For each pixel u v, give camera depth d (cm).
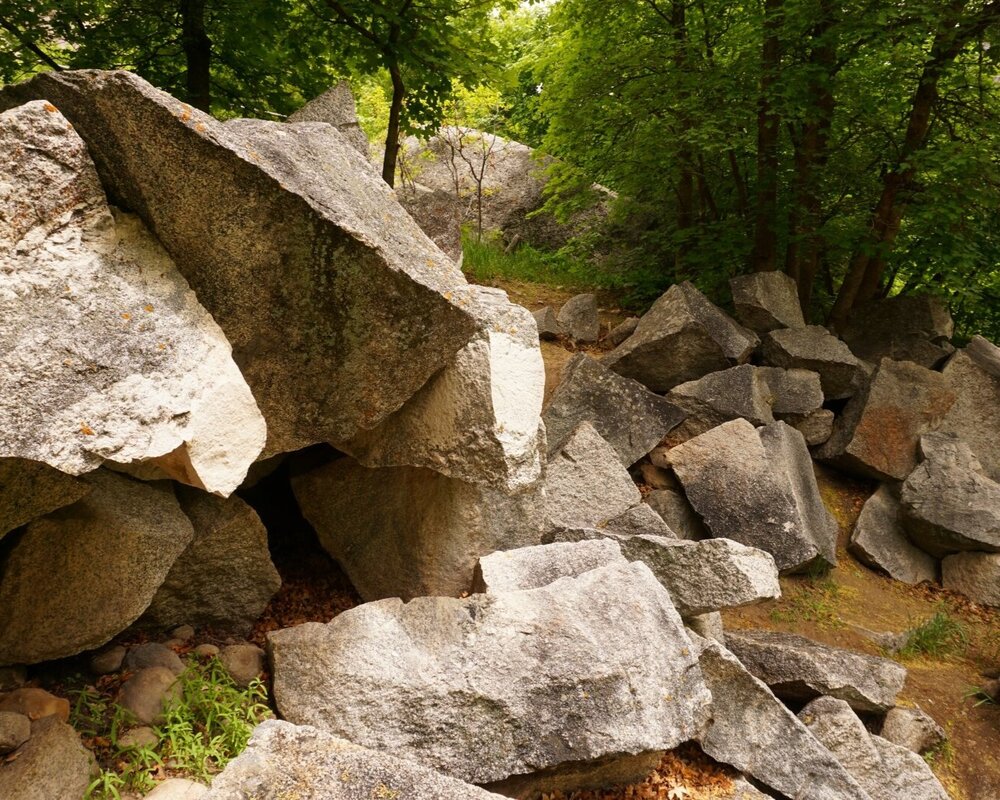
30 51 575
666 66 804
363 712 294
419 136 746
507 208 1298
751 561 418
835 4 673
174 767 268
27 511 271
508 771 290
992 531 604
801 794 343
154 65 652
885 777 392
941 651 549
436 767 287
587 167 898
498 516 402
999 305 907
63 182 238
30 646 283
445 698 297
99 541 287
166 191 252
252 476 413
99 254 244
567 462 518
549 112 913
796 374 699
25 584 280
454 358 345
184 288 264
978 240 809
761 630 511
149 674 295
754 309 733
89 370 226
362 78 797
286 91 715
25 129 231
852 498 693
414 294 300
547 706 300
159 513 307
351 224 280
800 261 834
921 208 732
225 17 605
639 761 322
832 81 713
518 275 1035
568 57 883
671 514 575
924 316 775
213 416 252
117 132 242
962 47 707
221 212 259
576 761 298
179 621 349
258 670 329
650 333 688
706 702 323
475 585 367
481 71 676
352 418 326
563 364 707
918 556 643
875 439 678
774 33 709
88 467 221
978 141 721
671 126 802
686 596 417
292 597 407
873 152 809
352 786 215
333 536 419
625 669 311
